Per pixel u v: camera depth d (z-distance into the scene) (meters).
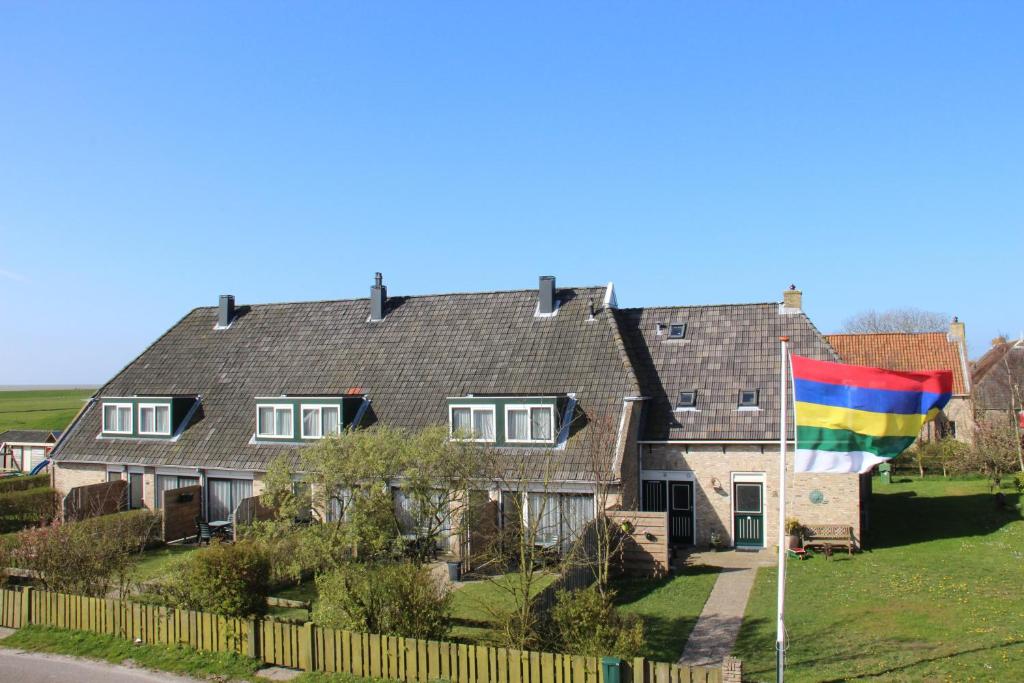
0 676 15.95
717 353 28.91
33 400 138.62
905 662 15.12
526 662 13.90
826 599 19.72
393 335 32.41
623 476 25.03
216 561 17.31
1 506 31.55
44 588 19.83
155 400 32.47
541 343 29.66
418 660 14.74
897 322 90.56
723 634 17.48
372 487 17.92
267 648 16.16
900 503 33.16
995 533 26.31
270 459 29.55
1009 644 15.73
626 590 21.42
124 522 27.67
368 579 16.28
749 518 26.38
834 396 14.38
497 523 25.11
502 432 26.58
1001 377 49.69
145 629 17.45
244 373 33.53
